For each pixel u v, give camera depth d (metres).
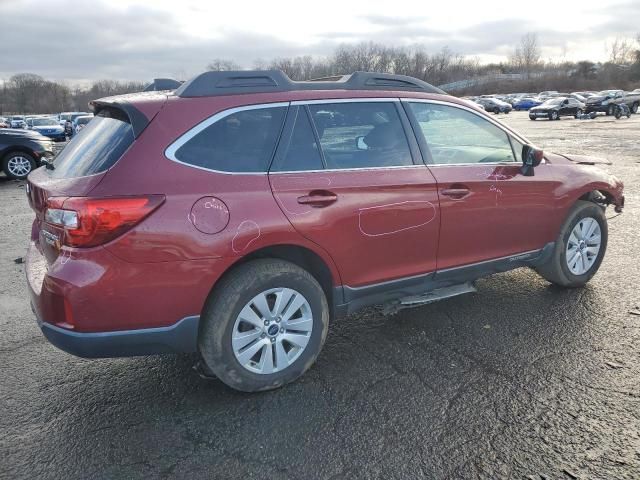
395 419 2.91
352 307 3.50
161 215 2.71
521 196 4.10
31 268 3.11
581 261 4.65
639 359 3.47
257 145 3.08
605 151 15.70
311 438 2.76
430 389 3.20
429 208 3.60
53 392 3.25
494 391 3.15
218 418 2.95
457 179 3.73
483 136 4.07
